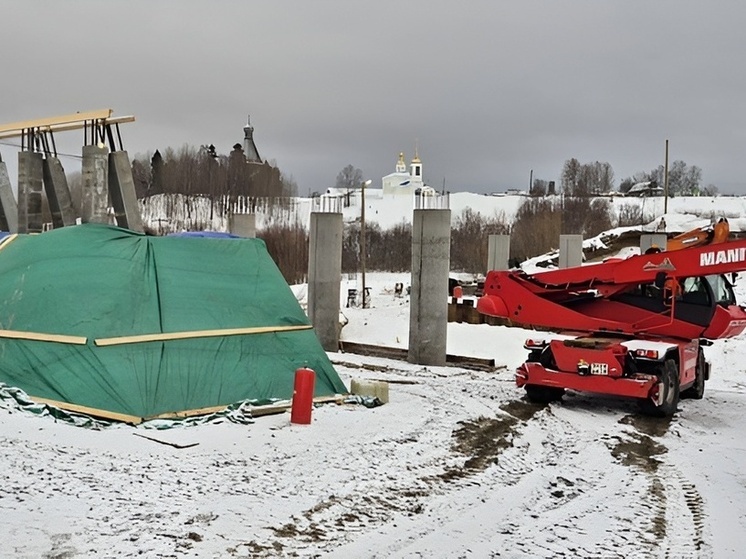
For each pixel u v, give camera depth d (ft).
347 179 469.98
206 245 44.14
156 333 38.37
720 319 48.11
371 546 22.16
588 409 47.67
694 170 440.45
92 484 25.36
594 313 50.62
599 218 264.11
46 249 41.11
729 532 25.09
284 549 21.35
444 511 26.11
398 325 86.79
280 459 30.48
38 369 36.27
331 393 43.42
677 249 48.47
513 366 69.05
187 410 36.78
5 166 90.43
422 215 65.46
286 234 192.65
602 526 25.48
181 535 21.62
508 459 34.24
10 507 22.65
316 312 72.90
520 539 23.76
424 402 45.91
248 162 308.60
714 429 43.42
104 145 78.48
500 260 102.78
